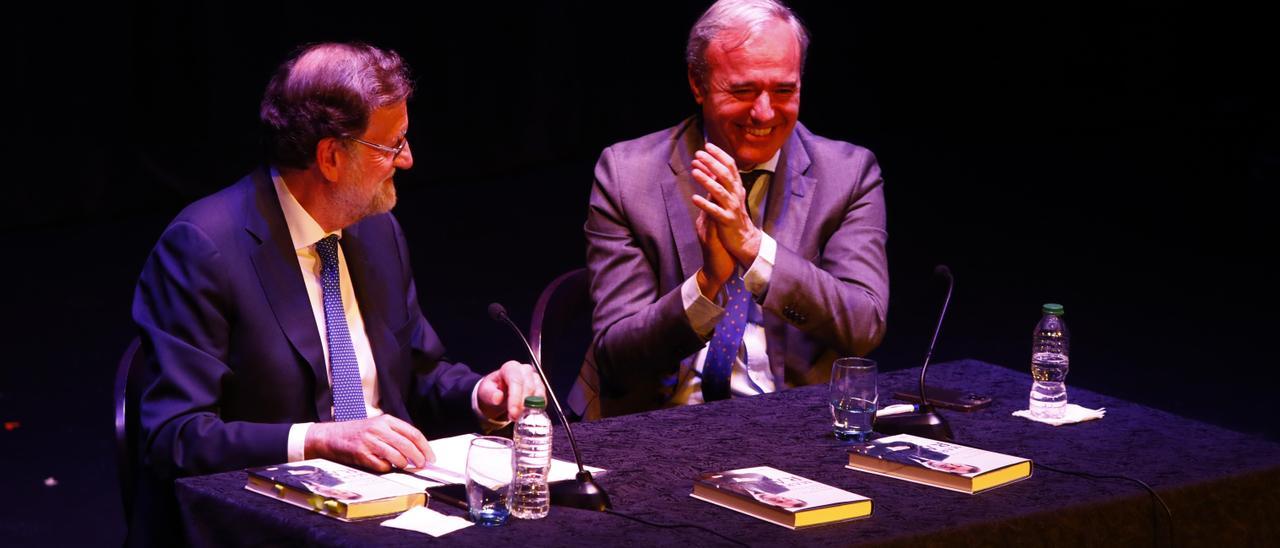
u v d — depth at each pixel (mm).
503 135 9406
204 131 7852
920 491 1970
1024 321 5832
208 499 1931
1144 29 11172
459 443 2193
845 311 2650
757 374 2770
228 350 2326
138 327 2328
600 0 9641
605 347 2709
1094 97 11477
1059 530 1898
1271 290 6414
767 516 1841
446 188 8969
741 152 2736
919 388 2557
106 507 3775
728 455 2158
